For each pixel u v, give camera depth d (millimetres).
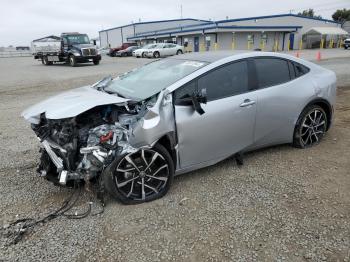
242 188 3748
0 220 3201
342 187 3730
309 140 4891
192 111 3580
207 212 3299
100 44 83750
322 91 4773
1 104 9281
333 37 49625
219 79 3863
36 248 2807
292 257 2668
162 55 34688
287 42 47281
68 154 3271
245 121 4023
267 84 4262
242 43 43656
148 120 3293
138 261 2658
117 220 3188
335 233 2941
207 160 3887
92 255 2729
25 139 5699
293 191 3662
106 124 3463
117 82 4547
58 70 21125
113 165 3256
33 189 3809
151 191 3523
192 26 46406
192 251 2762
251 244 2826
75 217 3242
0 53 58500
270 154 4656
